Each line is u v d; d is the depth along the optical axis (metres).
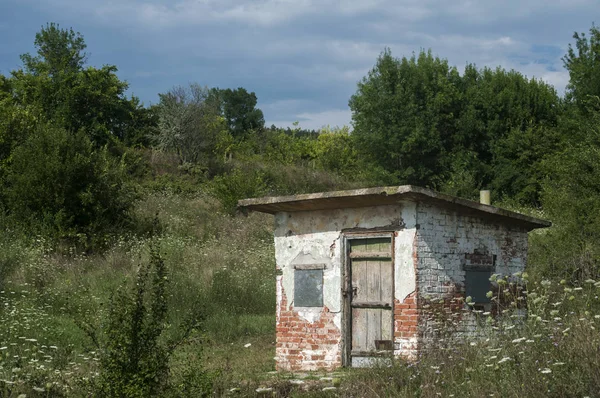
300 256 12.87
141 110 47.44
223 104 83.38
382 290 11.94
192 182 39.34
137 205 31.42
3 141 29.53
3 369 10.31
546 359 7.94
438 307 11.74
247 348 15.48
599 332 8.58
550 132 45.25
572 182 20.11
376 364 10.12
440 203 11.80
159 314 7.89
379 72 51.56
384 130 49.78
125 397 7.38
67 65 44.41
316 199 11.84
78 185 27.11
